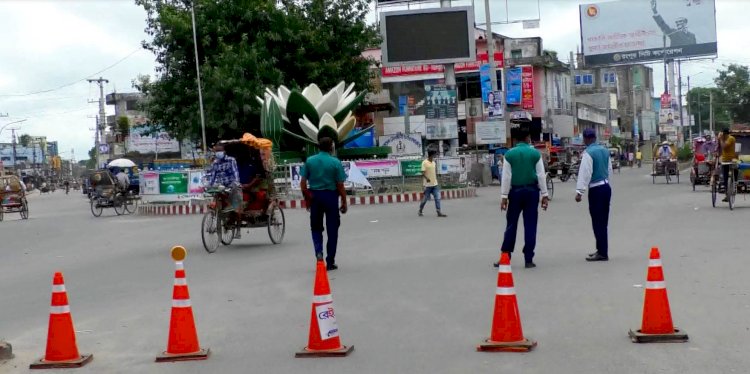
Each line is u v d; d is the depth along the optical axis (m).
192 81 41.97
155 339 7.95
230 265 13.45
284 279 11.45
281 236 16.89
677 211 20.17
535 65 63.50
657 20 64.19
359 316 8.54
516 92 56.97
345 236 17.53
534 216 11.44
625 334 7.19
